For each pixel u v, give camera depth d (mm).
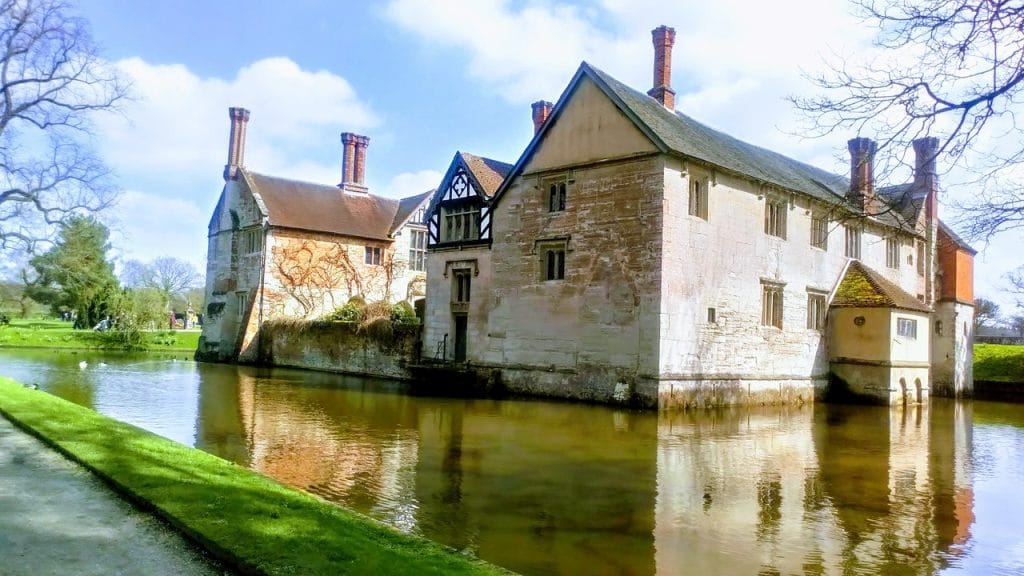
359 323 30031
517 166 23141
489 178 26891
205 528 5766
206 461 8477
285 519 6152
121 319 47469
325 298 37406
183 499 6598
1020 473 11523
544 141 22422
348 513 6680
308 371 31203
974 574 6484
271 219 35781
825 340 25172
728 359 20828
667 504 8594
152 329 52438
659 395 18406
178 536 5816
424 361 26266
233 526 5844
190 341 49250
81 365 28359
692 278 19766
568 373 20828
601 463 11055
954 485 10438
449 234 27172
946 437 15984
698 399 19578
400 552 5453
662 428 15305
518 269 22844
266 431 13383
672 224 19219
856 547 7184
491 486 9273
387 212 42062
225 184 39656
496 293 23516
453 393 22234
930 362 28953
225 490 7059
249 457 10805
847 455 12789
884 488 10070
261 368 32094
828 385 25047
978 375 32906
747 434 14938
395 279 39906
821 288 25000
